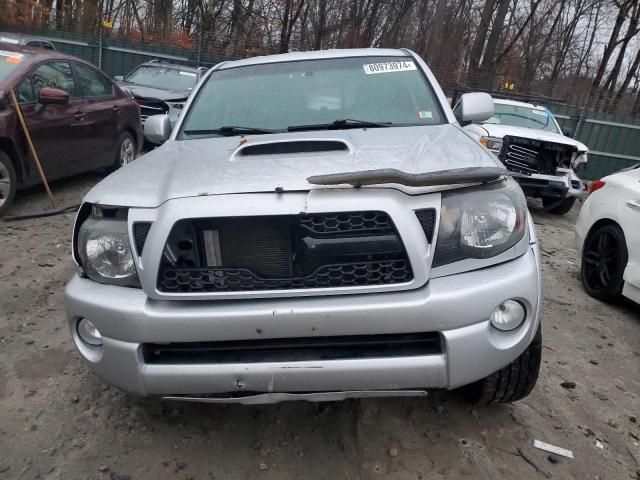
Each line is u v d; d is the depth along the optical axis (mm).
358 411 2662
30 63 5730
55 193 6527
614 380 3172
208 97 3436
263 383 2018
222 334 1976
